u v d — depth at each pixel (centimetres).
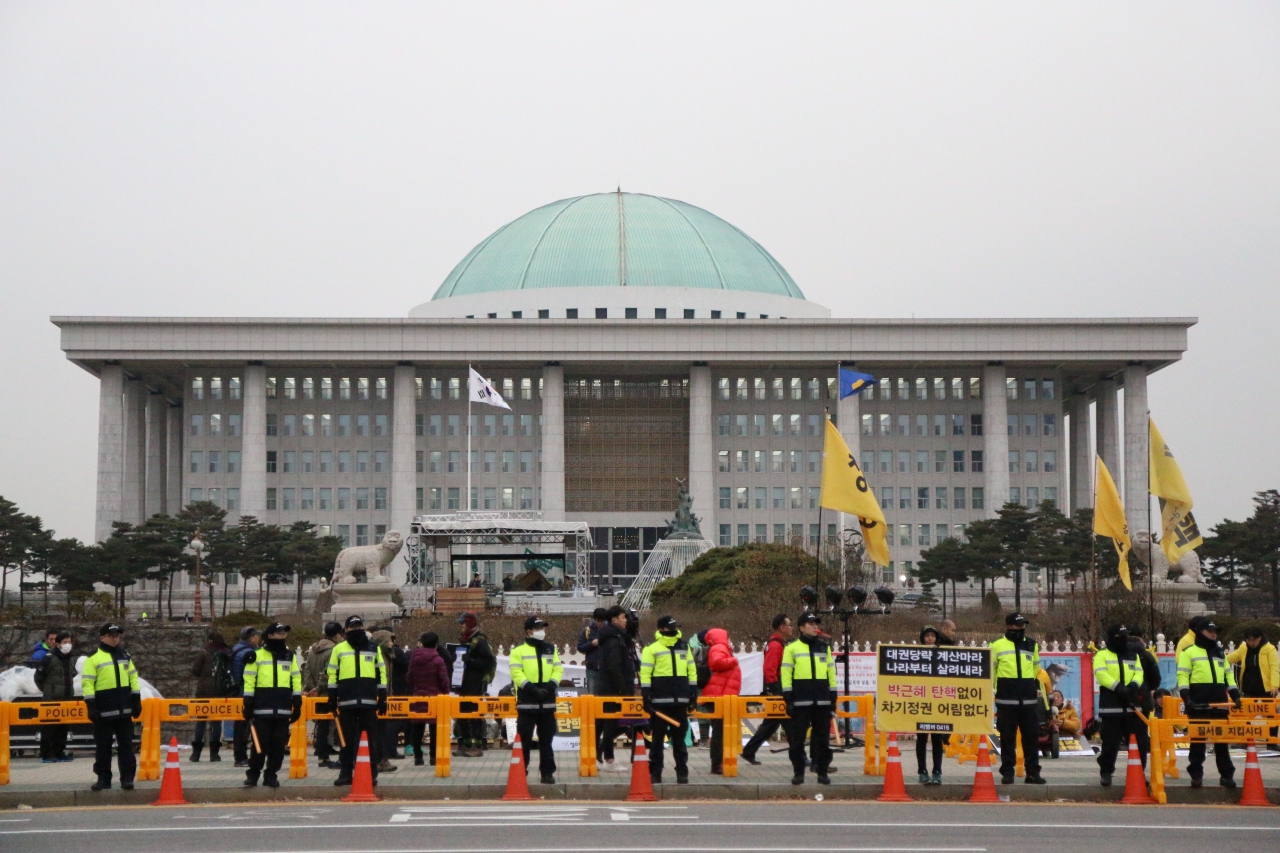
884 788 2836
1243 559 13488
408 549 10819
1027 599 16088
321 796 2842
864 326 16850
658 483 17800
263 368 16850
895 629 7138
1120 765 3375
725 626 7350
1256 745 3706
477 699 3050
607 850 2130
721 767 3108
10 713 2984
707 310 18000
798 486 17488
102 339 16388
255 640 3431
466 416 17425
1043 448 17500
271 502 17250
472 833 2305
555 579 11075
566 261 18450
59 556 12962
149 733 3053
